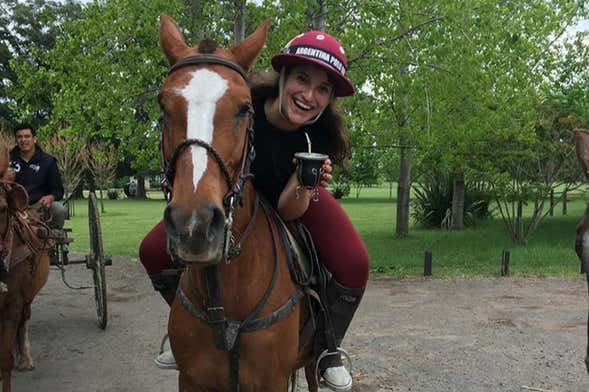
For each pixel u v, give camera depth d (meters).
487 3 10.94
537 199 15.31
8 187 4.78
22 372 5.65
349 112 11.61
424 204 21.72
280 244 2.91
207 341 2.71
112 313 8.01
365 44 10.91
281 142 3.00
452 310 8.23
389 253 13.73
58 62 10.80
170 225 2.04
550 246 14.77
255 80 2.97
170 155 2.21
